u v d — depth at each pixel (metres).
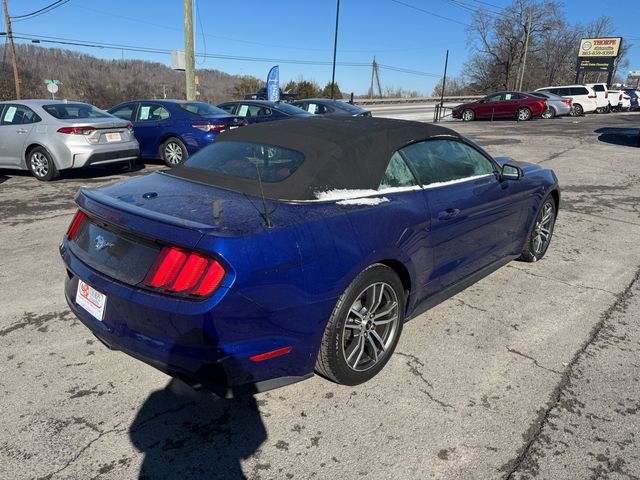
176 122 9.69
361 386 2.85
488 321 3.67
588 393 2.82
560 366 3.09
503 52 58.94
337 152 2.89
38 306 3.71
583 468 2.27
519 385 2.88
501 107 23.88
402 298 3.01
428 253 3.16
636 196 7.86
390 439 2.43
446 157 3.54
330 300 2.49
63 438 2.38
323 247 2.46
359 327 2.77
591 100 26.94
